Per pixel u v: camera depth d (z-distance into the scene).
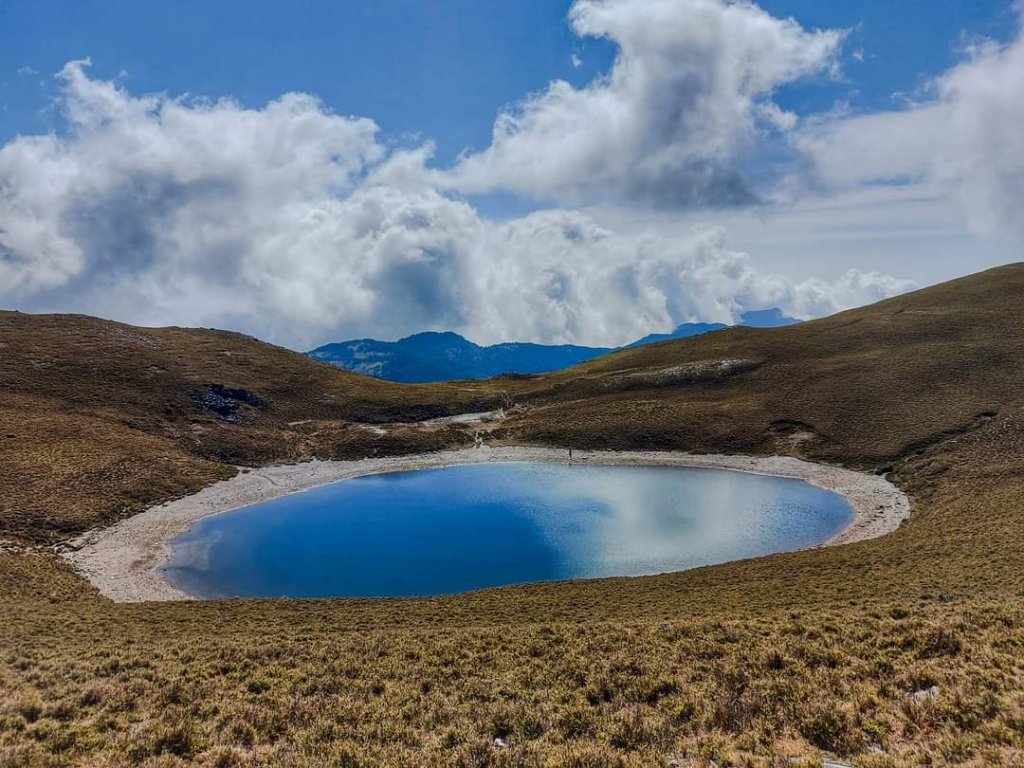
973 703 12.16
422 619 28.95
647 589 33.97
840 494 62.78
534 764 11.41
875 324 115.50
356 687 16.97
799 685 14.48
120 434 76.88
